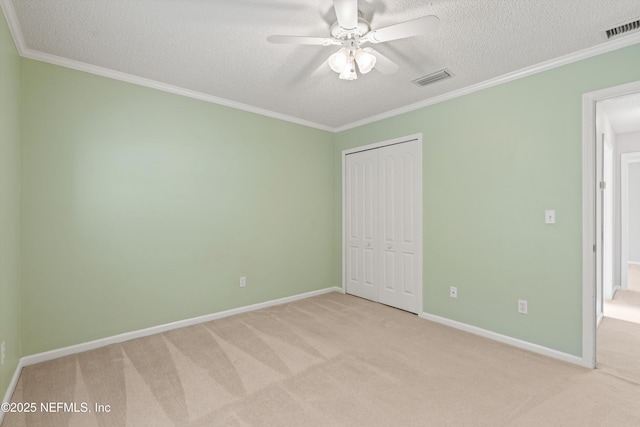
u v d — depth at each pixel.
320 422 1.74
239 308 3.56
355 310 3.67
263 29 2.07
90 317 2.64
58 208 2.50
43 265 2.44
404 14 1.93
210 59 2.48
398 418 1.77
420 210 3.46
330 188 4.55
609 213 4.10
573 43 2.23
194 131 3.22
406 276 3.64
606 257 4.08
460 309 3.11
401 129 3.67
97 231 2.68
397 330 3.06
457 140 3.13
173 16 1.93
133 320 2.86
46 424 1.72
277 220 3.92
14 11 1.88
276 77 2.81
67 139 2.53
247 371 2.28
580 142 2.38
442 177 3.26
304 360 2.45
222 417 1.78
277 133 3.91
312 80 2.87
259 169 3.74
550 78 2.52
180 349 2.64
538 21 1.97
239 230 3.57
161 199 3.02
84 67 2.57
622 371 2.28
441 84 2.96
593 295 2.34
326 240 4.50
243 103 3.50
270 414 1.81
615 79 2.22
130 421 1.75
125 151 2.81
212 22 1.99
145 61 2.52
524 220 2.67
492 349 2.64
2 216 1.85
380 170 3.94
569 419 1.75
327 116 3.97
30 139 2.38
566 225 2.45
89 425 1.71
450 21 1.98
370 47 2.24
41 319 2.43
